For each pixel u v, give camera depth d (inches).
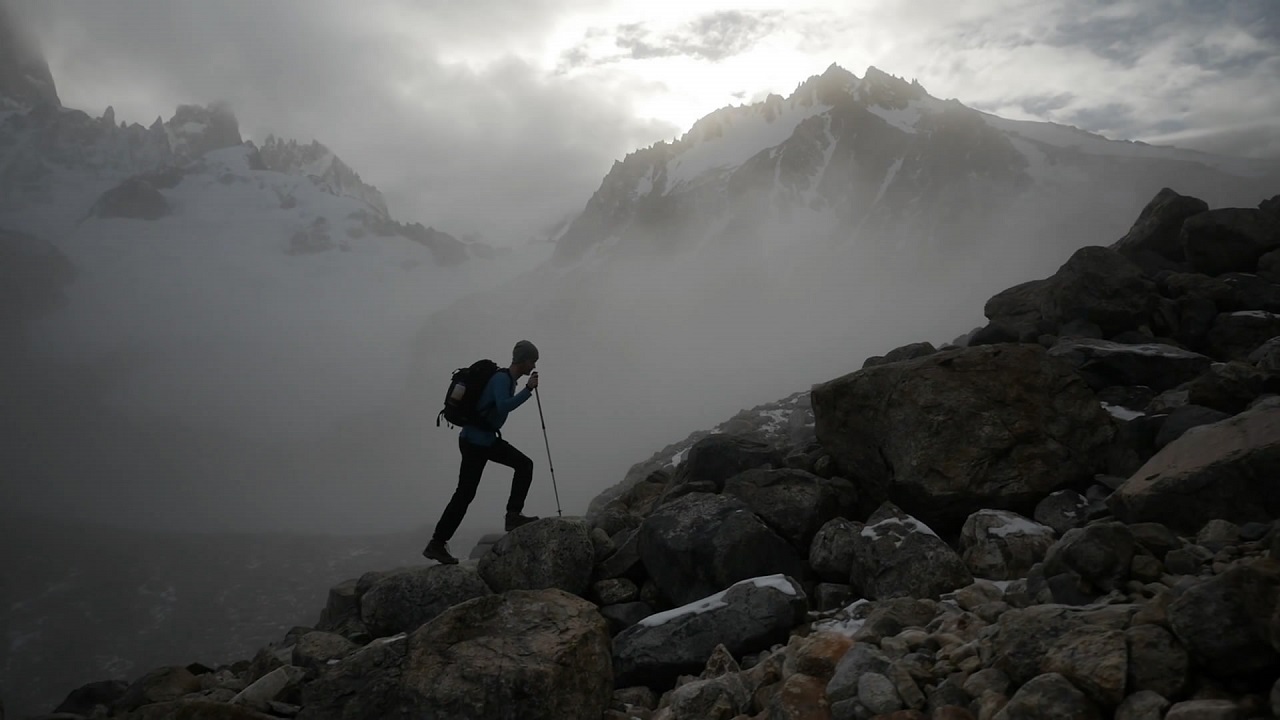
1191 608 160.1
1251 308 456.8
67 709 323.6
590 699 237.9
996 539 275.4
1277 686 146.2
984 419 313.7
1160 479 258.8
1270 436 248.1
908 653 207.0
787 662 220.5
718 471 374.6
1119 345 424.2
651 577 308.5
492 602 254.7
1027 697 162.6
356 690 236.5
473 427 329.7
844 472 348.8
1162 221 564.4
